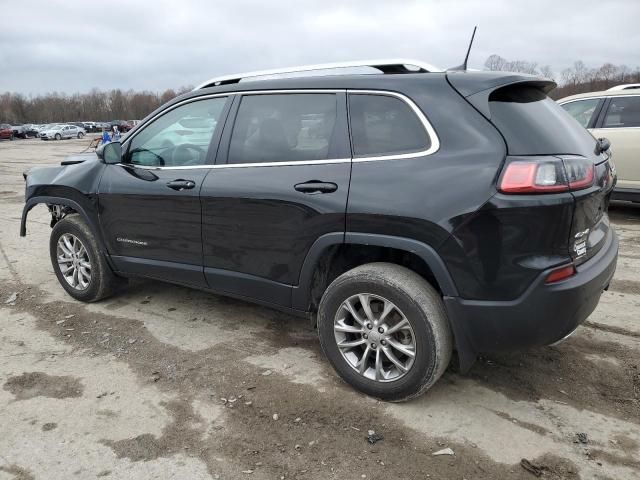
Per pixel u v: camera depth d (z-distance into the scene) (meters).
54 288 4.90
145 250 3.93
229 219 3.35
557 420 2.79
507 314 2.54
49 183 4.43
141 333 3.90
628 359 3.42
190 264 3.68
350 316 3.06
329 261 3.16
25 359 3.52
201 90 3.65
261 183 3.19
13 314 4.30
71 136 55.59
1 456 2.54
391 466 2.46
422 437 2.66
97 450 2.58
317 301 3.27
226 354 3.56
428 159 2.67
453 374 3.26
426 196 2.62
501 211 2.45
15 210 9.33
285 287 3.23
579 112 7.65
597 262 2.74
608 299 4.44
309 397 3.01
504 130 2.55
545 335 2.55
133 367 3.40
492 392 3.06
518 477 2.38
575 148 2.71
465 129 2.62
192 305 4.43
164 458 2.53
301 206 3.01
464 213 2.52
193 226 3.56
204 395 3.06
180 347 3.67
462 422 2.78
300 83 3.21
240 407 2.93
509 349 2.65
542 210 2.41
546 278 2.46
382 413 2.86
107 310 4.34
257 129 3.33
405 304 2.73
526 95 2.86
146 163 3.91
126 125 64.06
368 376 2.97
